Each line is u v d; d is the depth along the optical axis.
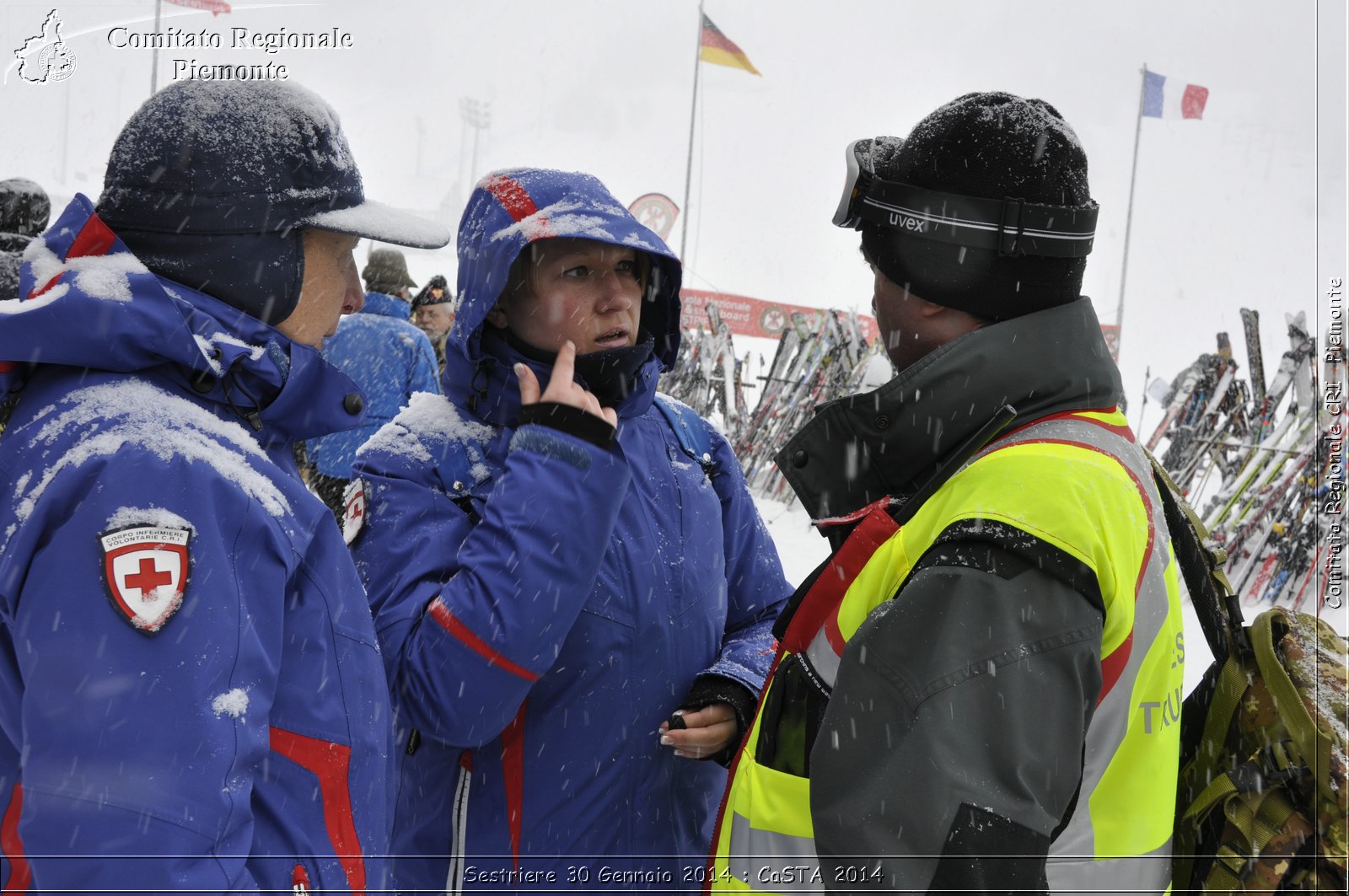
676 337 1.71
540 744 1.44
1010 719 0.88
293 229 1.11
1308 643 1.17
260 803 1.00
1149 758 1.01
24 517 0.92
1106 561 0.95
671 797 1.52
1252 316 6.21
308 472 3.67
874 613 0.98
